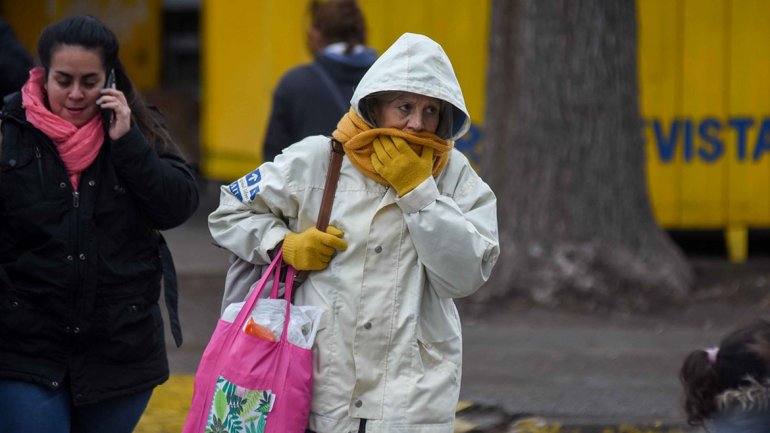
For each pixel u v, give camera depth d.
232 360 10.33
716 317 27.52
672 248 29.56
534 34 28.56
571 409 19.84
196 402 10.49
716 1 32.69
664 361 23.56
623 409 19.88
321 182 10.78
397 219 10.50
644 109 32.91
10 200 10.91
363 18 18.53
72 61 10.91
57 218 10.98
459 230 10.22
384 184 10.57
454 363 10.71
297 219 10.91
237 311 10.60
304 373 10.34
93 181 11.11
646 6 32.66
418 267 10.51
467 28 33.12
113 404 11.51
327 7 18.36
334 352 10.45
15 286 11.01
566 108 28.56
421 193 10.23
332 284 10.55
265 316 10.46
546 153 28.62
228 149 35.34
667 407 20.08
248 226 10.93
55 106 11.09
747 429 9.34
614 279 28.25
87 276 11.06
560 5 28.42
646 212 29.22
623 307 27.89
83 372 11.19
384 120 10.57
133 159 11.09
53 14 42.84
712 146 33.06
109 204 11.17
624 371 22.66
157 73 44.72
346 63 18.06
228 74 35.09
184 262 31.23
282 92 18.19
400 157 10.27
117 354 11.32
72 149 10.94
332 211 10.64
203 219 37.94
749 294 29.22
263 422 10.26
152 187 11.22
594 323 26.88
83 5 43.47
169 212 11.46
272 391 10.26
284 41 33.94
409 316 10.41
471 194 10.89
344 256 10.53
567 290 28.05
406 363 10.42
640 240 28.89
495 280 28.17
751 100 32.94
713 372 9.66
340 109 17.97
